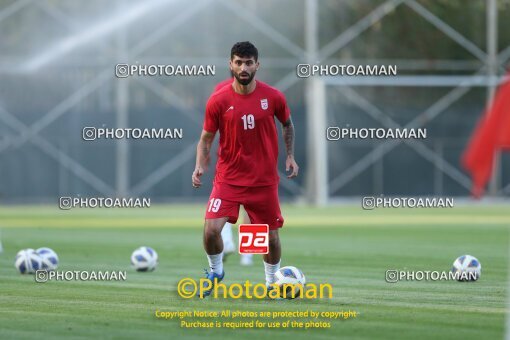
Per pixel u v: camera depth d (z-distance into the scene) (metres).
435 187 125.31
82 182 122.50
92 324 27.08
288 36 124.69
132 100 122.50
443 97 125.56
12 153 122.12
